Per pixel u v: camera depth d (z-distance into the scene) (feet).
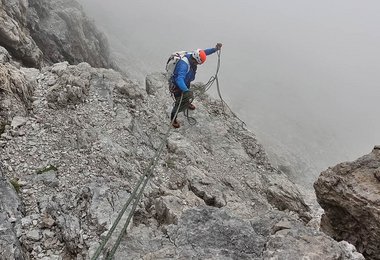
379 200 25.58
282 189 43.01
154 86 52.54
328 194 29.17
